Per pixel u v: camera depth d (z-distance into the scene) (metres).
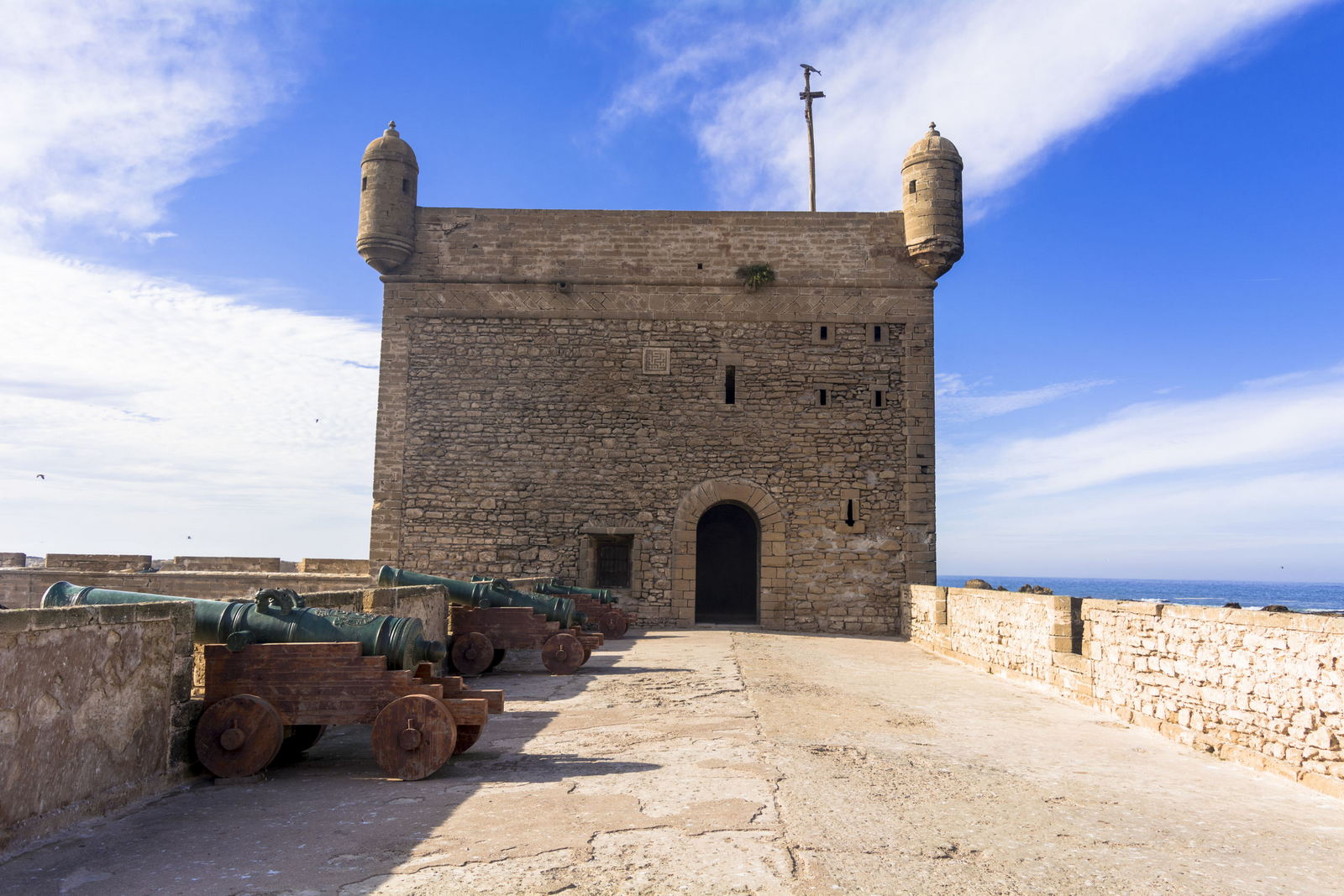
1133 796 5.75
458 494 20.59
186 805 5.24
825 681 11.34
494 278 21.11
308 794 5.52
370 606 9.37
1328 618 5.98
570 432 20.73
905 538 20.41
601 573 21.08
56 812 4.66
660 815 5.02
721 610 25.25
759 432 20.69
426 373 20.92
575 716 8.35
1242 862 4.43
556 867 4.13
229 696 6.08
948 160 20.77
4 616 4.30
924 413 20.73
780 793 5.54
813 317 20.98
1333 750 5.85
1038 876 4.16
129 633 5.32
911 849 4.50
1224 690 7.06
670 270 21.16
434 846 4.45
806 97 29.47
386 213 20.80
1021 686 11.19
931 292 21.03
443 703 5.96
